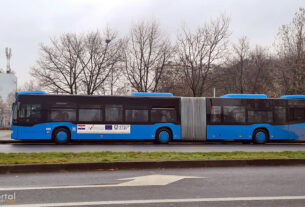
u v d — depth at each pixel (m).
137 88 30.30
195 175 7.70
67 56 31.19
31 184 6.61
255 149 15.50
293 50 26.05
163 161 8.84
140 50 30.50
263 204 5.12
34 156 9.86
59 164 8.24
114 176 7.55
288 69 26.39
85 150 14.19
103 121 18.86
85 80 30.84
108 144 18.78
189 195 5.68
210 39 31.23
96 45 31.28
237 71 36.53
